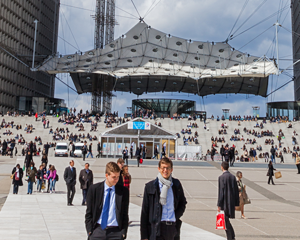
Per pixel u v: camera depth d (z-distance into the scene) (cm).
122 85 8188
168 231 436
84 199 1351
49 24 10662
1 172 2695
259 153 5250
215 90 8394
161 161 448
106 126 5878
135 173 2609
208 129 5962
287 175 2712
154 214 436
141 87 8375
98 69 6906
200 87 8225
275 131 5981
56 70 6725
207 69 7088
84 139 5409
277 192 2091
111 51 6794
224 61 6950
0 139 5375
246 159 4503
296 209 1423
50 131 5650
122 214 434
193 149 4144
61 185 2169
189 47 6875
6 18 8531
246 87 7988
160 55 6956
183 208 457
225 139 5703
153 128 4194
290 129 6012
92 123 5900
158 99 8212
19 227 852
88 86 8138
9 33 8669
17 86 9088
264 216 1177
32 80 9819
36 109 7662
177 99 8250
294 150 5244
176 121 6284
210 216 1186
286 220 1083
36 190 2012
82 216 1070
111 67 6956
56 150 4425
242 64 6812
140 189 2080
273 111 7194
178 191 454
